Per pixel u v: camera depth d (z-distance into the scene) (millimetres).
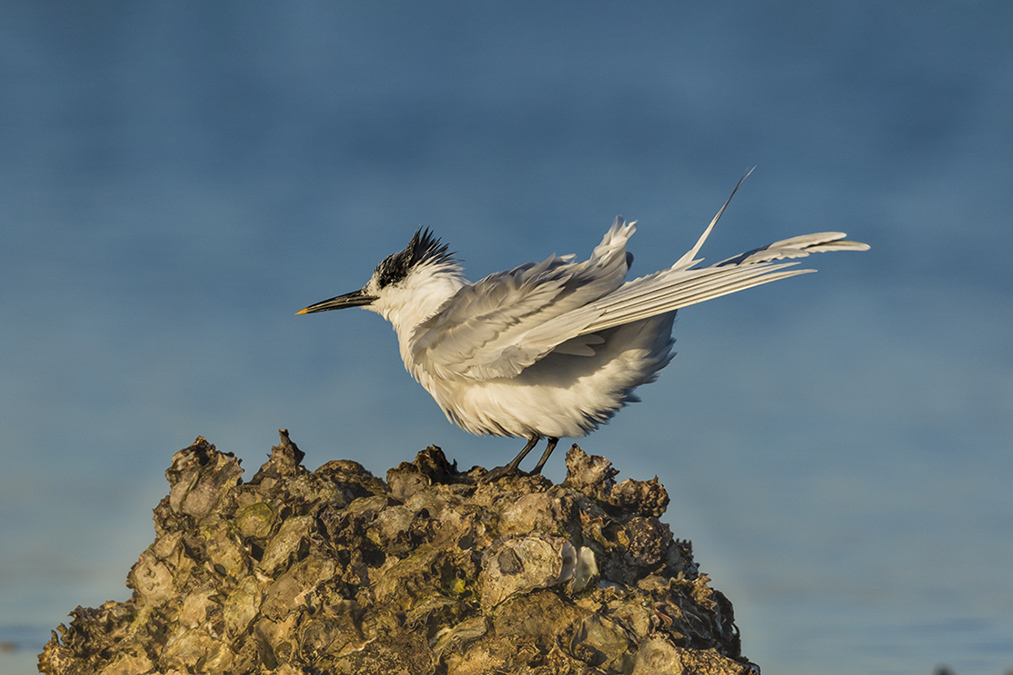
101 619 12023
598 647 10836
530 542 11258
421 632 11047
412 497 12375
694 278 12531
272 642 11328
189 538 12266
